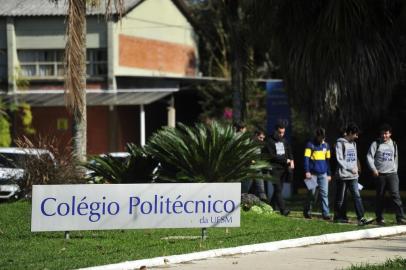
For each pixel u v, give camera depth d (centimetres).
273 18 4294
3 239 2745
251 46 5175
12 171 4131
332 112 4250
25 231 2953
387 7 4209
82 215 2667
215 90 8294
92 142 8469
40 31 8462
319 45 4162
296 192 5775
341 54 4144
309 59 4212
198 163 3388
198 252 2450
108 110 8456
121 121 8569
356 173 3369
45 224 2636
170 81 8781
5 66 8488
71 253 2423
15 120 7881
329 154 3600
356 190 3353
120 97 7856
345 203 3412
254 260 2398
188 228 2889
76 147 4116
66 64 3662
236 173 3428
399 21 4212
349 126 3397
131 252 2450
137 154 3597
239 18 5191
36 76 8481
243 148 3397
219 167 3388
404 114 5219
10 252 2436
